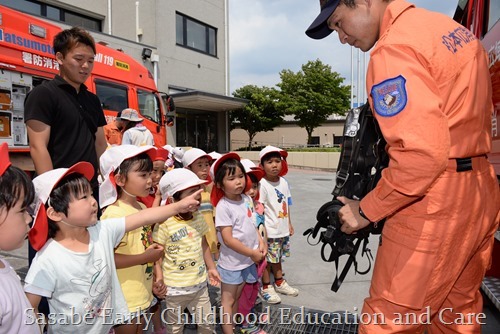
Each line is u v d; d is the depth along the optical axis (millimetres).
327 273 3822
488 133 1539
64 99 2387
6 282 1441
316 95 22812
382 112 1371
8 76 4855
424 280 1447
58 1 11430
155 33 13398
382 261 1562
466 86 1400
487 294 2443
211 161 3633
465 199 1424
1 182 1353
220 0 16531
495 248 2598
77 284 1688
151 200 2898
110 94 6738
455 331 1739
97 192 2611
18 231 1414
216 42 16516
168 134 14664
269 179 3404
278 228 3234
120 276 2053
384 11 1579
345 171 1907
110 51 6859
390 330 1519
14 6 10531
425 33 1397
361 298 3225
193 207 2057
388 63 1378
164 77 13828
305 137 31125
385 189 1411
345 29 1659
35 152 2268
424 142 1257
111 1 13047
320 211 1903
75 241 1729
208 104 15461
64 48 2373
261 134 31516
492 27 2488
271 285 3275
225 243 2447
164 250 2355
